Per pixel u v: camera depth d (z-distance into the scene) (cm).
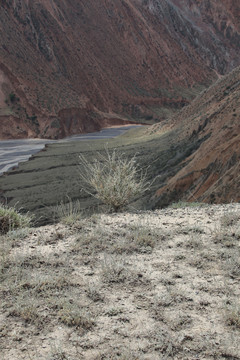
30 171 5797
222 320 295
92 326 292
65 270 387
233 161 2584
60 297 331
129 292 341
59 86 11719
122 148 6394
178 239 475
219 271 379
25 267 393
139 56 15375
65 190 4331
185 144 5019
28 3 12800
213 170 2797
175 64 16212
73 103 11388
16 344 271
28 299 324
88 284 356
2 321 298
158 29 16912
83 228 522
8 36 11356
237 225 515
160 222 554
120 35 15450
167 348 263
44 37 12462
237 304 312
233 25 19512
